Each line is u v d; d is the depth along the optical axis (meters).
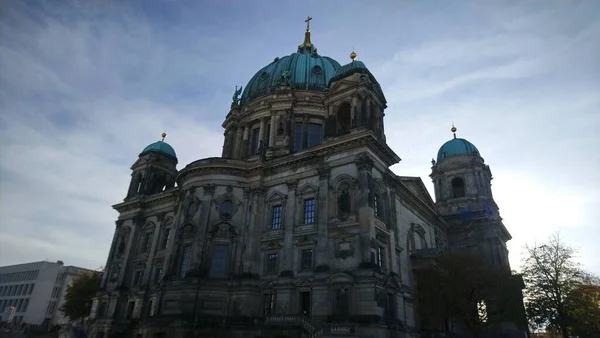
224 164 53.28
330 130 49.44
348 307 37.59
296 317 39.12
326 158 47.31
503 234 72.44
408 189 54.75
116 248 68.88
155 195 66.88
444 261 45.00
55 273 146.88
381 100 52.22
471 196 75.88
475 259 45.31
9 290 153.50
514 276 46.31
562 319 44.66
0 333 73.81
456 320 46.19
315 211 46.00
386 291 39.88
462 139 83.44
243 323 43.34
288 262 45.06
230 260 48.34
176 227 52.75
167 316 44.69
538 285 46.72
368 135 43.50
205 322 42.88
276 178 51.62
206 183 52.69
